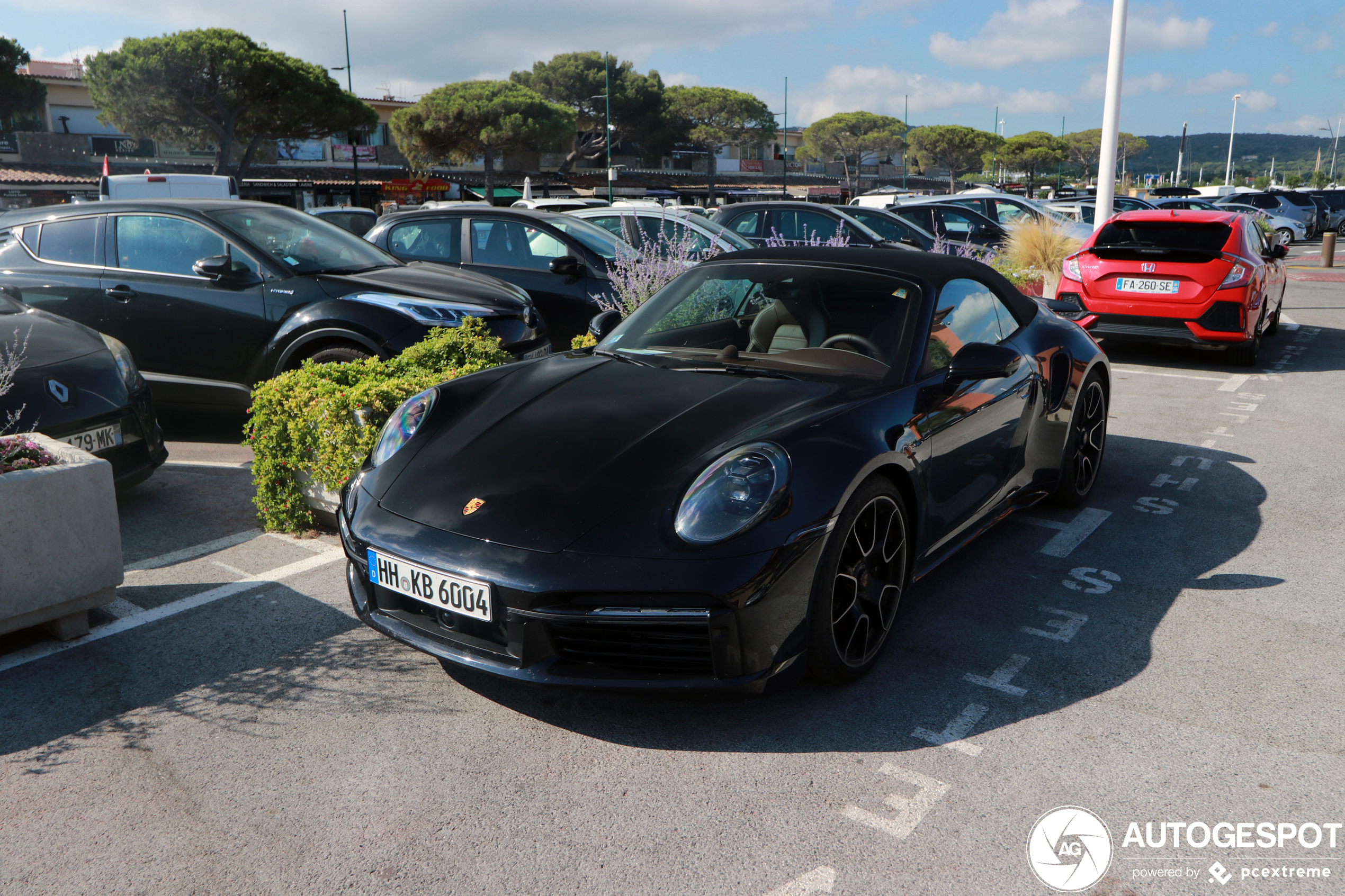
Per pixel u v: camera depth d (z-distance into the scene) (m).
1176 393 7.05
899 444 2.75
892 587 2.84
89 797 2.25
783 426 2.62
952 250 10.27
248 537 4.10
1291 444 5.48
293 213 6.23
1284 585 3.46
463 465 2.71
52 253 5.81
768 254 3.72
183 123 31.53
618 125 55.47
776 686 2.43
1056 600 3.35
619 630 2.35
